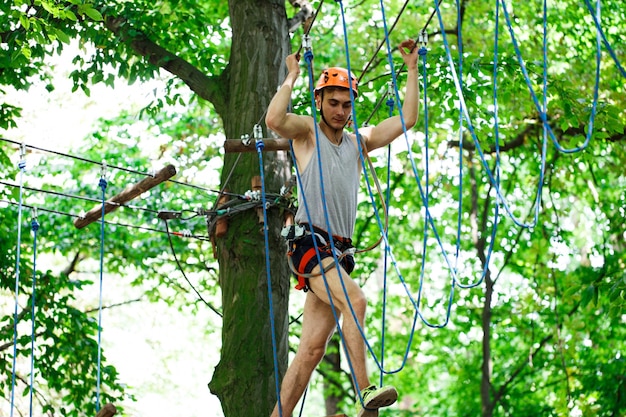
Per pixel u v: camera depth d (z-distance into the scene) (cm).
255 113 948
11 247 1291
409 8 1466
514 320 1653
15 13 887
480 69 1135
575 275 1571
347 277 544
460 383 1767
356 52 1505
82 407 1331
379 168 1539
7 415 1449
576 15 1379
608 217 1590
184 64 1013
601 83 1367
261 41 973
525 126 1510
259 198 898
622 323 1645
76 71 1066
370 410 518
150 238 1541
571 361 1677
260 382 873
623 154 1444
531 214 1686
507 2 1412
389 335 1762
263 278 898
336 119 556
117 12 1061
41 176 1562
